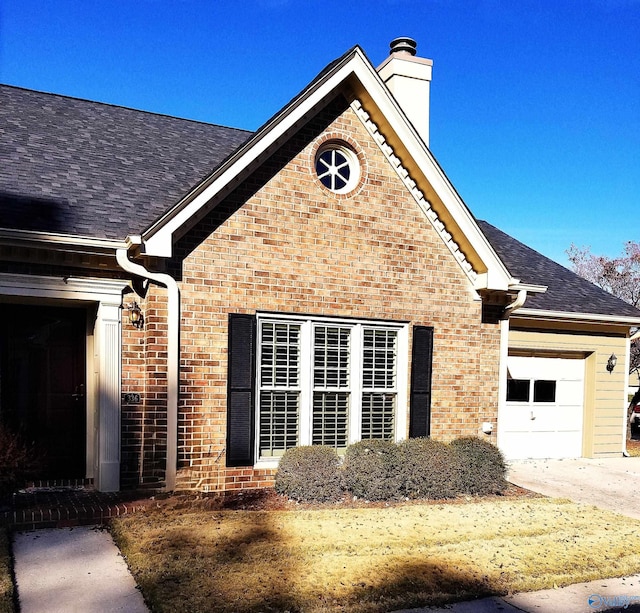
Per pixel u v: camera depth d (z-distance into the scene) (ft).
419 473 28.89
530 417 44.55
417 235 33.32
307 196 30.32
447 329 34.14
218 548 20.10
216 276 28.22
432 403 33.58
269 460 29.58
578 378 46.55
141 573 17.88
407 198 33.06
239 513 24.30
